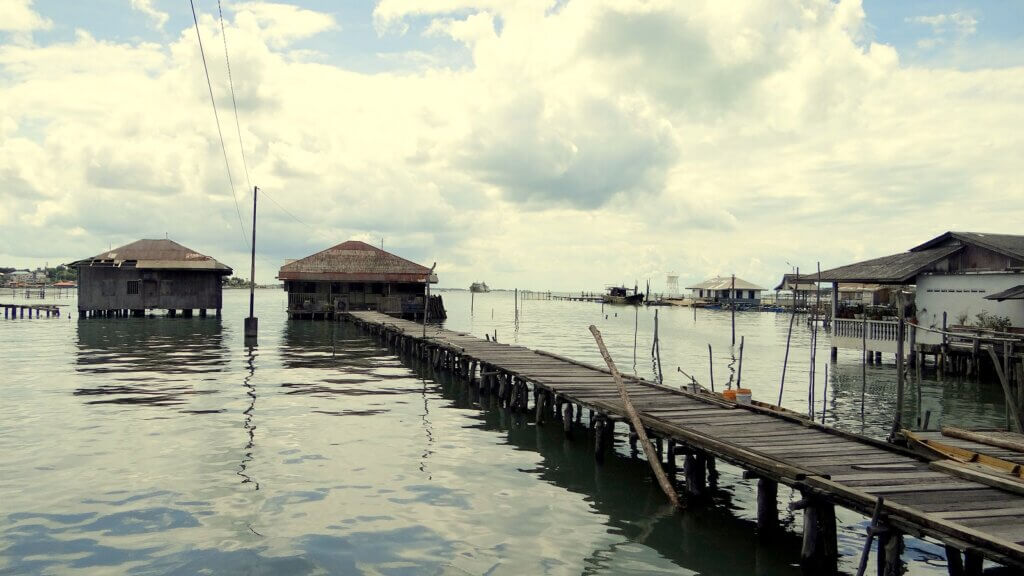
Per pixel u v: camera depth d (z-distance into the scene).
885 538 7.62
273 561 8.95
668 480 12.78
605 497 11.93
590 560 9.18
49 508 10.84
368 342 41.28
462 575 8.63
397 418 18.59
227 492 11.76
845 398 23.12
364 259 64.06
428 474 13.16
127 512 10.71
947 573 8.84
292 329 50.50
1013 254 26.66
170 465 13.35
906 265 31.55
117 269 58.81
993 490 8.41
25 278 187.88
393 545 9.57
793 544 9.80
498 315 88.12
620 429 18.00
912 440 11.91
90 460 13.62
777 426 12.52
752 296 115.50
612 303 130.38
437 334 35.62
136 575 8.48
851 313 35.97
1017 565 6.17
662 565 9.04
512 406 20.39
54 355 32.47
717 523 10.66
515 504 11.48
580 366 21.84
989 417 19.56
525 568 8.89
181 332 46.69
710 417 13.40
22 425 16.78
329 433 16.44
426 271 63.28
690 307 116.00
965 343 26.39
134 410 18.83
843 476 8.94
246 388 23.05
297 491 11.89
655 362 34.22
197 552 9.21
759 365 33.41
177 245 62.81
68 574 8.50
